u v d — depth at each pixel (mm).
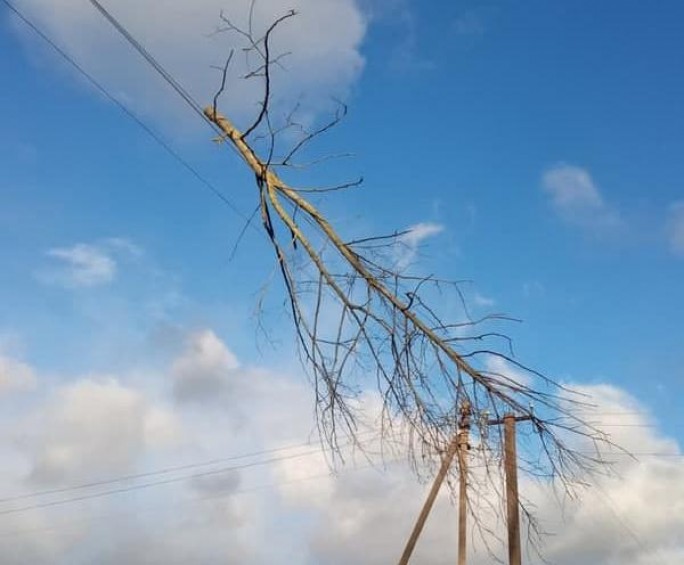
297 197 5176
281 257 5148
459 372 5168
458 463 5160
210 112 5320
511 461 5156
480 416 5184
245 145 5230
